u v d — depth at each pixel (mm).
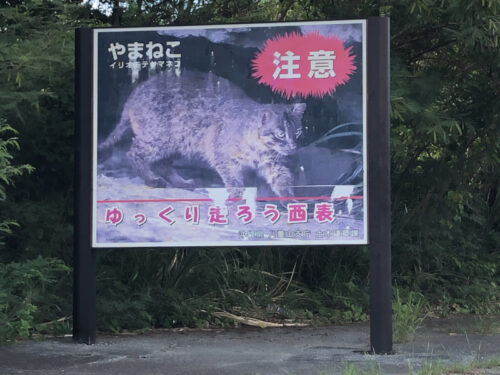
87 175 6863
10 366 6105
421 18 8336
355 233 6562
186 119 6812
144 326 8133
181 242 6766
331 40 6691
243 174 6719
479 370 5926
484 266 10461
